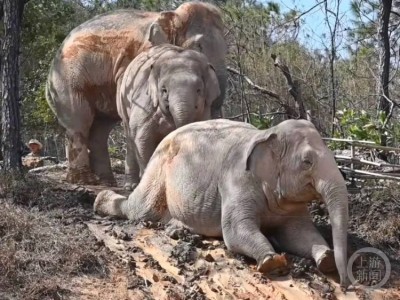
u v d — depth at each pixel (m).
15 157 9.67
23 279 6.41
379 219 7.82
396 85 17.86
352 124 12.58
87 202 9.17
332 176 6.39
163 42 10.26
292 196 6.65
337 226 6.26
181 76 9.06
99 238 7.48
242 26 16.23
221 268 6.64
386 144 10.88
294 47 16.95
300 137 6.62
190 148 7.46
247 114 13.97
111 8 20.56
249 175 6.83
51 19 18.72
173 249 7.00
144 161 9.39
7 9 9.72
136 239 7.45
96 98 10.88
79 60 10.77
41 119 19.17
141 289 6.34
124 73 10.22
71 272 6.60
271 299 6.10
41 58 19.28
